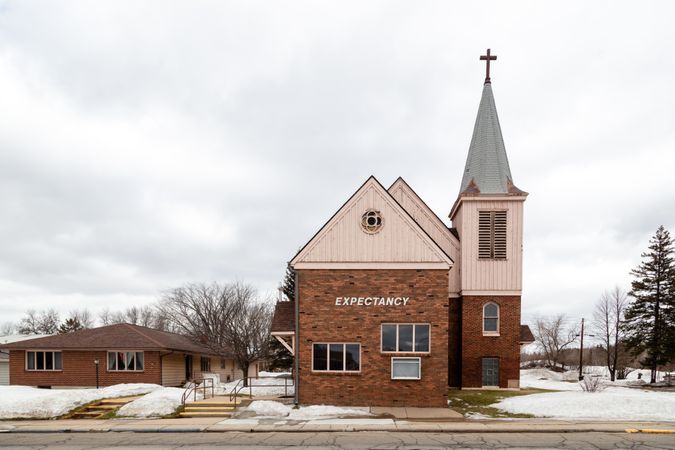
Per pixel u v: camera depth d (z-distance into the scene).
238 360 33.59
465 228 24.97
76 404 18.36
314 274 18.55
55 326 86.44
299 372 18.09
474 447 11.41
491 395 20.83
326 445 11.73
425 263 18.31
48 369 27.33
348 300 18.38
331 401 17.88
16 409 17.34
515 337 24.08
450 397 20.11
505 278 24.47
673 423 14.41
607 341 51.22
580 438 12.44
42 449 11.89
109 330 29.42
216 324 36.41
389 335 18.20
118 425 14.90
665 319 43.78
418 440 12.23
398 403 17.70
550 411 16.20
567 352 84.38
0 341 36.41
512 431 13.33
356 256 18.52
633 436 12.68
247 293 40.47
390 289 18.31
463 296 24.56
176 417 16.42
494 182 25.50
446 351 17.88
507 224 24.72
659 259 44.75
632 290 46.19
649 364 43.84
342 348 18.19
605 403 16.47
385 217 18.59
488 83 27.38
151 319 76.94
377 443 11.91
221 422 15.12
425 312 18.12
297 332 18.28
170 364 28.75
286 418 15.72
